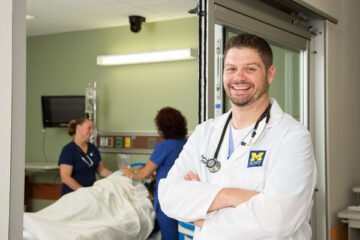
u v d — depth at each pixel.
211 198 1.24
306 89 3.00
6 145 1.12
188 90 4.45
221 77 2.04
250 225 1.16
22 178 1.18
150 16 4.38
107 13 4.26
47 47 5.22
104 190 2.95
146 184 3.54
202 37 1.94
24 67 1.18
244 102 1.30
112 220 2.72
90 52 4.97
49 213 2.66
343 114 3.40
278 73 2.67
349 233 3.12
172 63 4.53
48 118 5.10
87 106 4.79
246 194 1.22
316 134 3.11
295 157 1.23
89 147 3.81
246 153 1.30
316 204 3.09
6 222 1.12
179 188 1.31
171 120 3.05
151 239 3.11
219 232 1.19
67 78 5.11
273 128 1.30
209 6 1.92
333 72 3.22
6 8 1.12
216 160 1.35
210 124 1.49
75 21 4.59
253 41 1.28
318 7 2.91
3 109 1.11
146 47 4.64
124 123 4.80
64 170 3.55
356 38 3.71
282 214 1.16
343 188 3.36
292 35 2.75
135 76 4.73
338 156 3.29
